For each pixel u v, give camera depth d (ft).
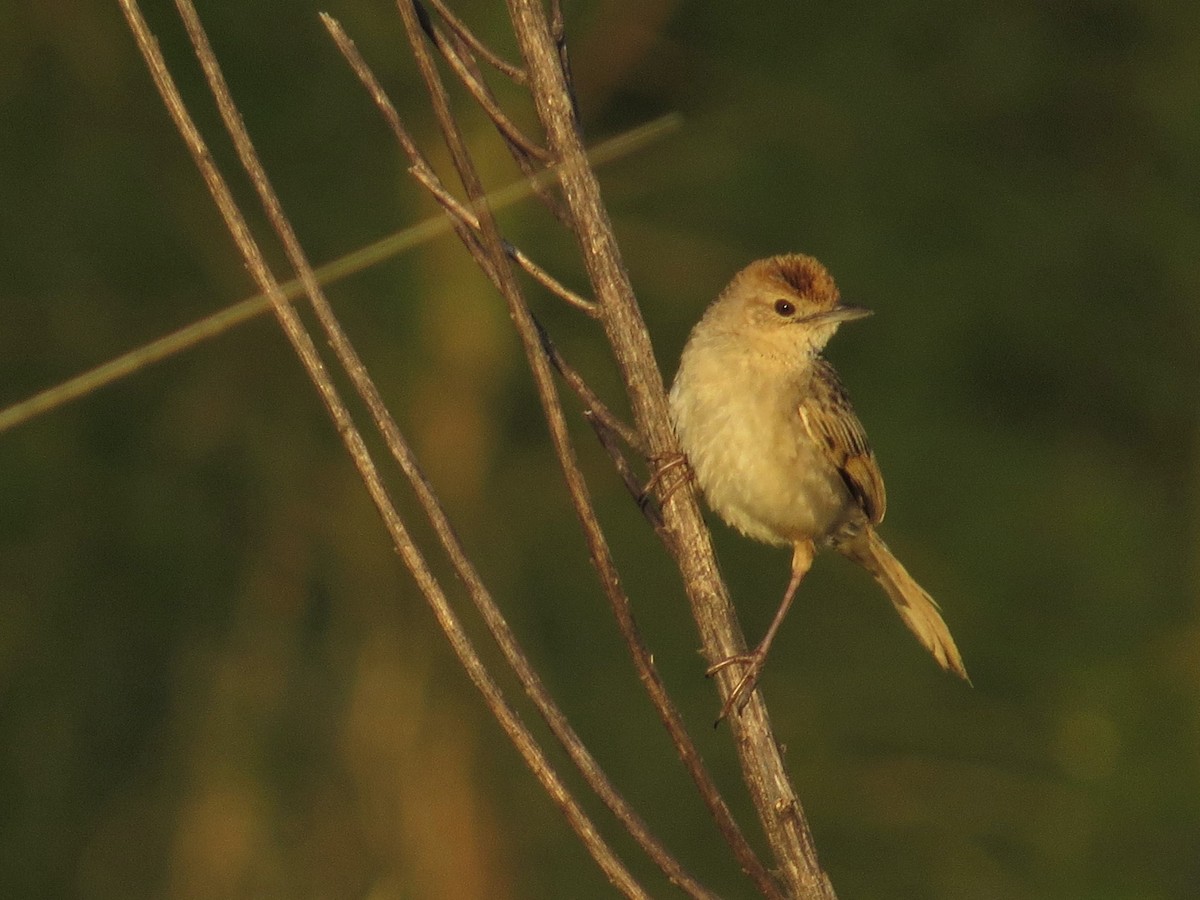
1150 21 49.39
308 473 42.91
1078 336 48.29
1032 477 47.19
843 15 47.34
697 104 47.29
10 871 39.88
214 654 42.01
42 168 40.63
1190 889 44.06
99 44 40.70
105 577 41.37
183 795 41.22
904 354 46.68
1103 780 44.96
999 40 47.42
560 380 43.73
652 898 16.51
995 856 45.03
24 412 20.75
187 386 42.01
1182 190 49.55
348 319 42.60
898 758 45.21
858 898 44.52
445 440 43.27
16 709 40.55
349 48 17.89
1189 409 49.01
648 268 45.60
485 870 41.81
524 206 43.42
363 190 42.68
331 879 41.45
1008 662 46.26
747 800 42.47
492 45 42.55
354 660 42.60
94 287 41.06
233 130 17.22
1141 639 46.75
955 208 47.37
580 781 42.24
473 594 16.80
